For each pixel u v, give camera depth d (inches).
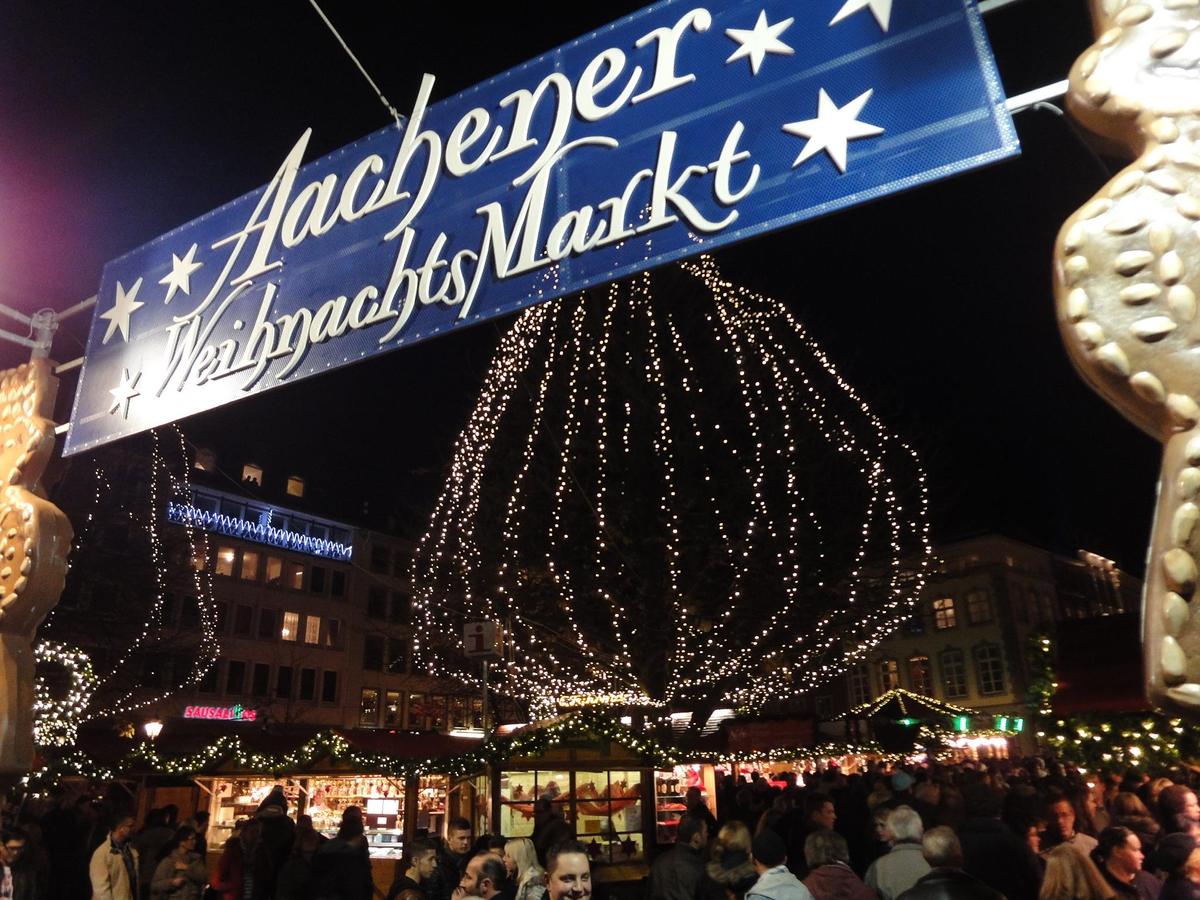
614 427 584.7
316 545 1732.3
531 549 596.1
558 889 135.7
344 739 417.4
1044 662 406.0
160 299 152.4
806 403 615.5
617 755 420.8
